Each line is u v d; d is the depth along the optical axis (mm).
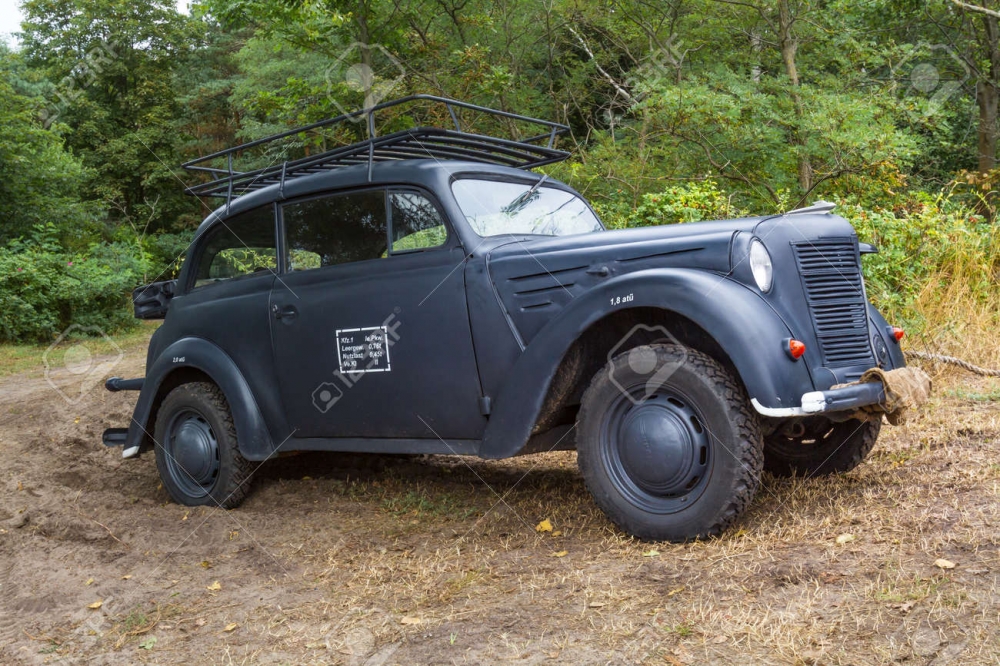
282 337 4586
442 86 13977
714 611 2754
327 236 4535
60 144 23828
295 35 14195
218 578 3678
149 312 5379
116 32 29828
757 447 3369
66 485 5656
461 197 4203
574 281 3760
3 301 16844
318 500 4758
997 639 2350
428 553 3732
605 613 2855
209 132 31047
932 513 3350
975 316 7117
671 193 9133
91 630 3213
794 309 3559
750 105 11914
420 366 4098
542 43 15859
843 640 2465
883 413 3648
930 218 7973
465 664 2623
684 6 14125
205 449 4902
